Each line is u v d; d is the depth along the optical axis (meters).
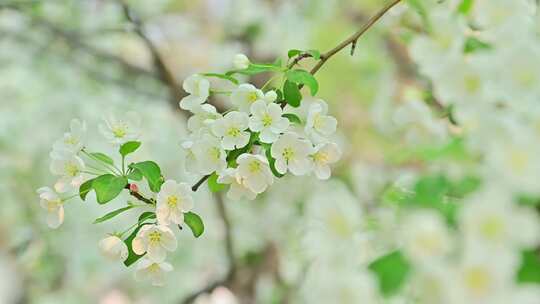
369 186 1.85
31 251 2.98
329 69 2.60
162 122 3.01
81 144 0.95
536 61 0.65
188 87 0.94
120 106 2.95
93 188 0.92
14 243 2.94
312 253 0.65
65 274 3.09
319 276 0.63
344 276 0.62
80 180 0.95
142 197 0.93
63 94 2.99
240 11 2.76
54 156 0.95
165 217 0.89
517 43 0.66
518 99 0.65
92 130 2.86
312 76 0.92
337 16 2.66
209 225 3.07
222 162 0.90
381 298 0.62
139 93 2.75
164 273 0.90
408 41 1.03
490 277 0.58
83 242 3.02
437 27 0.70
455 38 0.70
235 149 0.91
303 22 2.68
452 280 0.59
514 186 0.61
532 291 0.58
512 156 0.61
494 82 0.66
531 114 0.64
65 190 0.95
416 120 0.78
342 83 2.63
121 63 2.69
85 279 3.16
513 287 0.59
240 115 0.89
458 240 0.61
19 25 2.73
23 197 2.98
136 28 2.42
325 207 0.64
